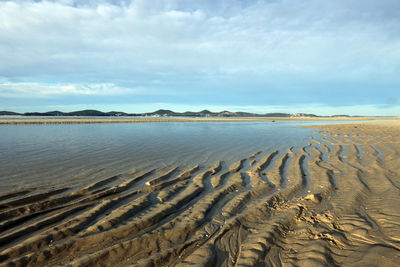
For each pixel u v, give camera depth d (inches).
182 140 849.5
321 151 616.7
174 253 174.7
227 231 206.2
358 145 697.6
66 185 329.1
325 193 293.9
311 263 154.7
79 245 181.9
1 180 350.0
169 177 377.1
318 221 217.5
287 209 248.4
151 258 167.9
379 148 626.8
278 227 208.1
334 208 245.9
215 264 162.2
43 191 302.7
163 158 523.8
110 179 361.1
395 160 465.1
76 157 525.7
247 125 2014.0
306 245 177.3
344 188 311.7
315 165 452.1
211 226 215.8
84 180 354.3
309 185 333.4
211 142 799.7
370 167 421.7
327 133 1147.3
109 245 182.2
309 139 896.3
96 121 2320.4
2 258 165.2
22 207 248.8
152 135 1022.4
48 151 597.9
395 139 805.9
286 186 329.1
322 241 180.5
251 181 356.2
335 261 155.3
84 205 261.1
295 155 561.3
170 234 200.1
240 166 454.0
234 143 778.2
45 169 418.0
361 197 274.2
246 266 157.8
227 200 278.4
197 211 245.3
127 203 269.4
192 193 299.6
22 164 454.3
